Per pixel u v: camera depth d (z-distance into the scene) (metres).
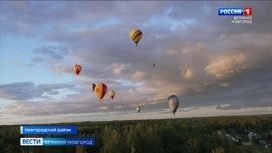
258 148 107.38
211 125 140.25
